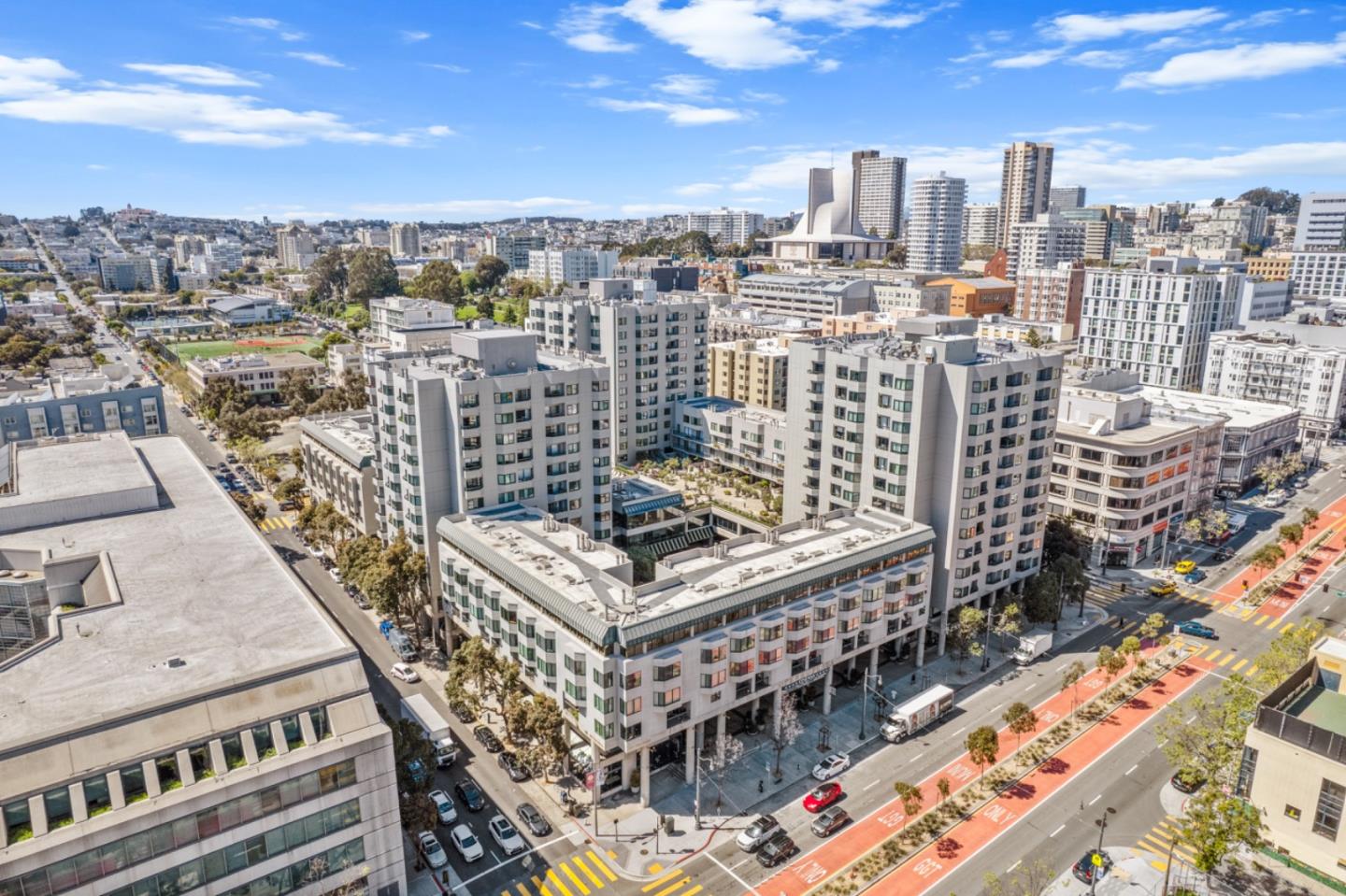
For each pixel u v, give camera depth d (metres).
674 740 102.31
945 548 124.75
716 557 109.31
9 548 97.56
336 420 184.50
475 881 81.88
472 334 131.62
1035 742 104.88
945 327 143.75
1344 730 78.62
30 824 60.47
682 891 80.94
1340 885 72.75
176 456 136.25
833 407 134.38
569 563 104.69
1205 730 93.94
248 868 68.25
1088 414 166.25
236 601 86.31
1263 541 173.12
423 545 125.38
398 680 117.50
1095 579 154.62
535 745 99.62
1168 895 79.12
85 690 70.06
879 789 96.12
